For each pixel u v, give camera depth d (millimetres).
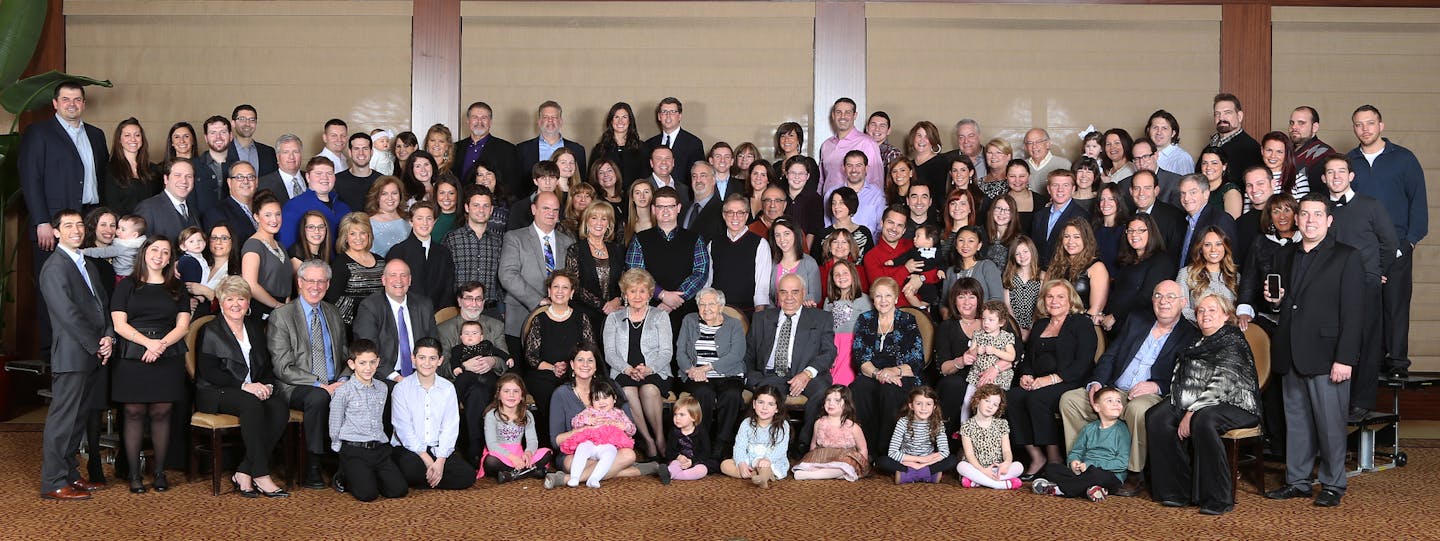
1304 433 5188
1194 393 5078
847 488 5340
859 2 8094
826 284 6492
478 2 8062
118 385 5160
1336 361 5008
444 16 8062
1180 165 7316
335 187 6988
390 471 5125
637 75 8109
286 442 5430
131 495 5156
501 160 7543
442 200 6746
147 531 4488
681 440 5582
